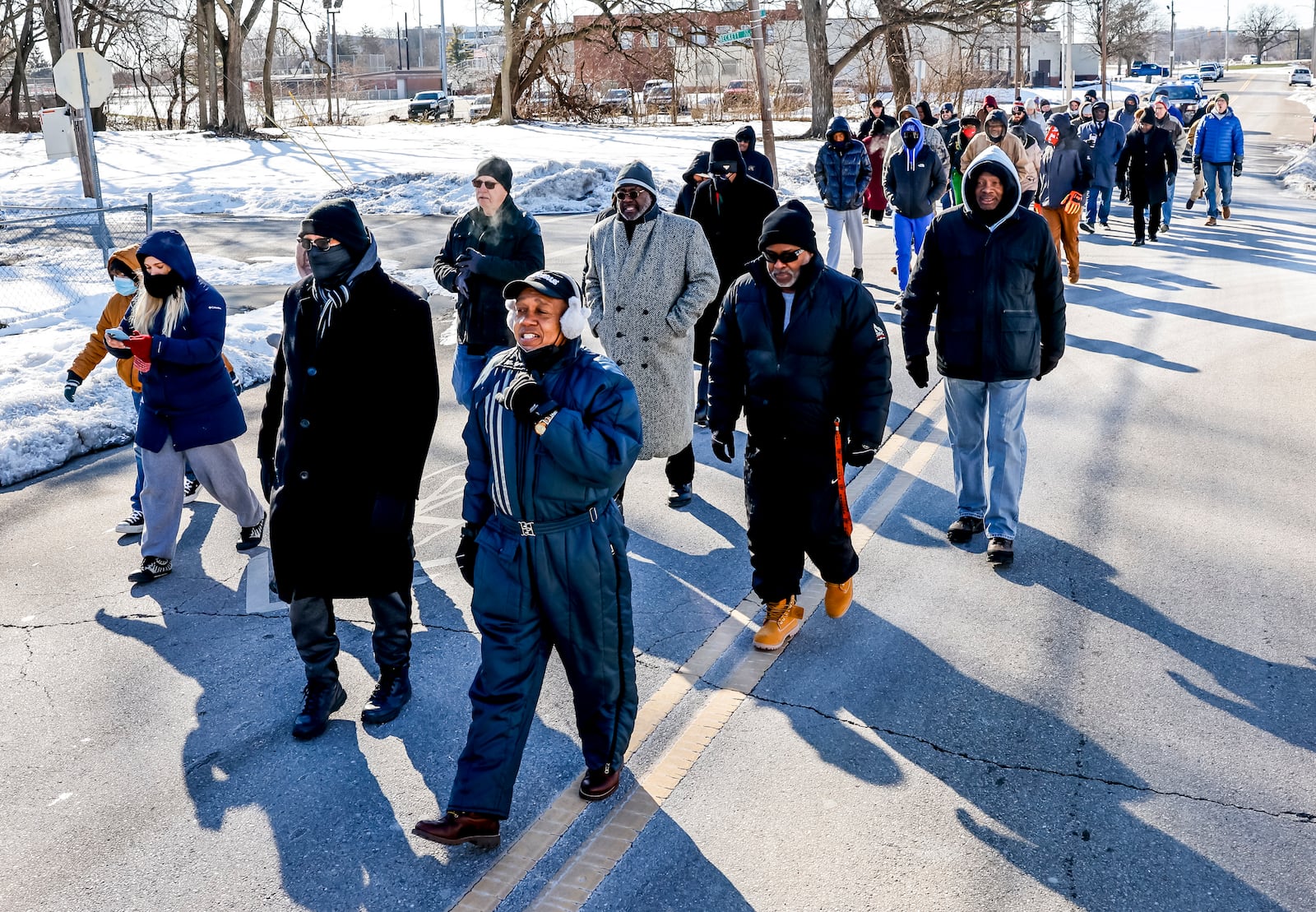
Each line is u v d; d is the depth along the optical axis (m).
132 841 3.64
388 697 4.38
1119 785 3.76
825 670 4.60
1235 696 4.30
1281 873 3.30
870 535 6.02
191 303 5.45
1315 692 4.30
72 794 3.91
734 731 4.17
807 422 4.52
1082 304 11.64
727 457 4.79
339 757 4.11
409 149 29.78
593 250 6.12
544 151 28.83
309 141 32.66
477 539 3.58
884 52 38.59
